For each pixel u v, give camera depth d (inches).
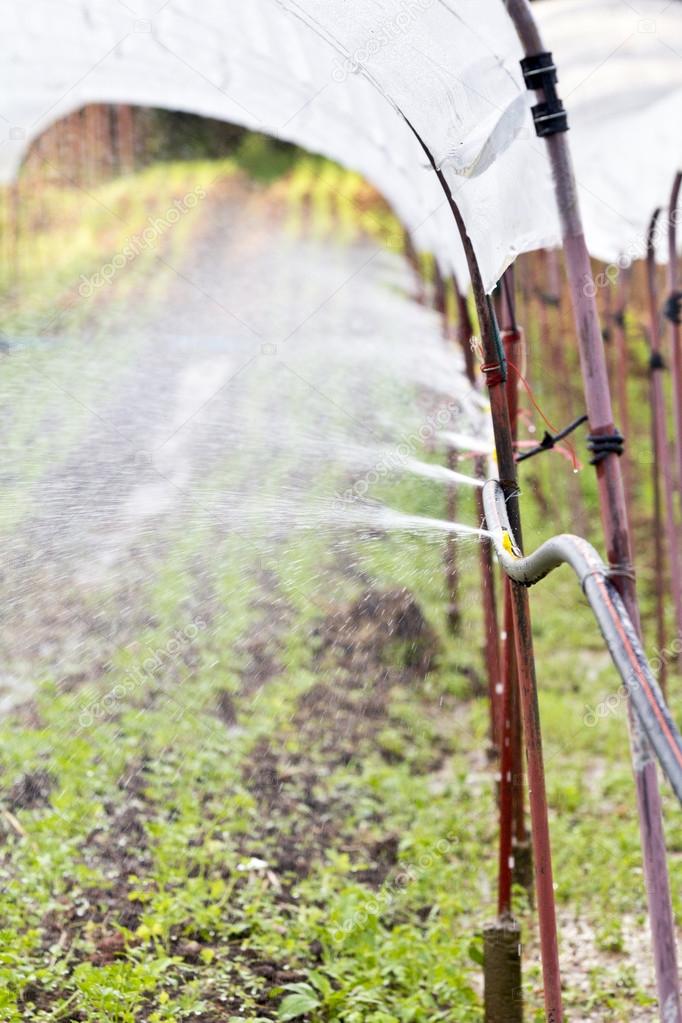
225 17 258.7
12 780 239.3
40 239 660.1
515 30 129.0
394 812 262.7
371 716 318.7
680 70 279.0
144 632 316.5
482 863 239.8
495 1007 179.0
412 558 360.5
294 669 329.4
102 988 163.9
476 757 306.8
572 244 127.1
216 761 261.3
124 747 262.4
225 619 334.6
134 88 366.3
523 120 131.6
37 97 390.6
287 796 260.2
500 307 195.3
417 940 197.5
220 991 176.9
